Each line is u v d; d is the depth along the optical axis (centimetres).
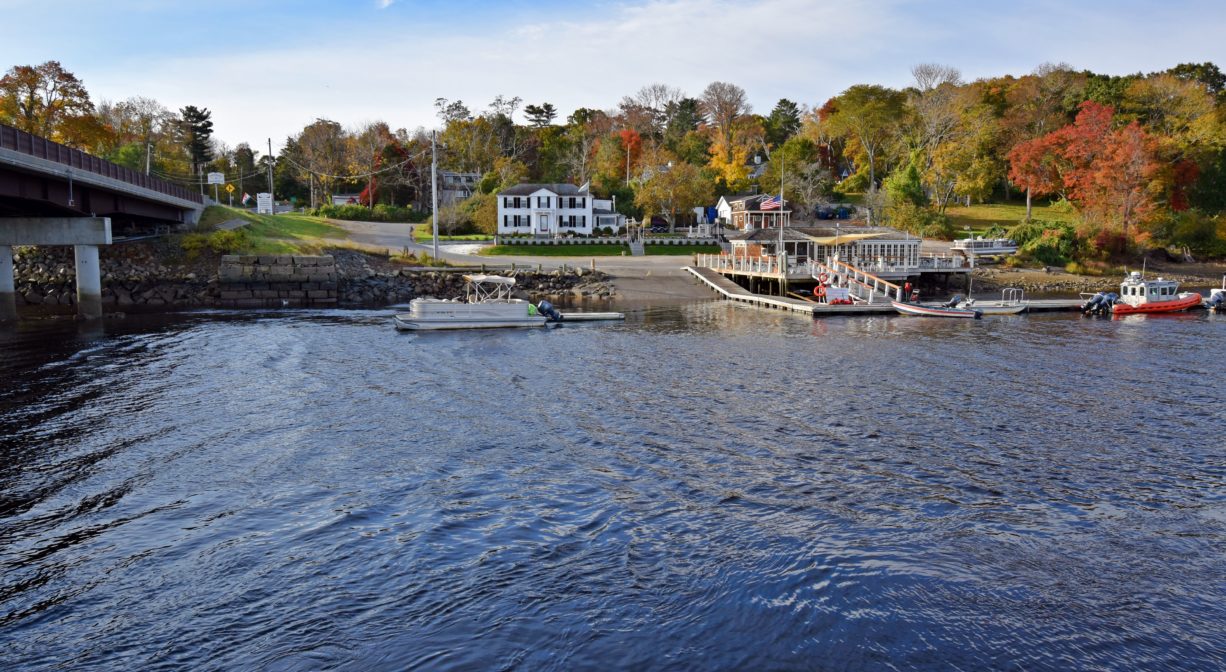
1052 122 12538
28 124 8206
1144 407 2728
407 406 2727
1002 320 5459
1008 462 2081
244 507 1723
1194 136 11000
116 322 5025
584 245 9462
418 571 1400
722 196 12525
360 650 1148
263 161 16900
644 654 1135
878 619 1236
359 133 16388
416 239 10025
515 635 1185
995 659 1134
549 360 3709
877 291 6662
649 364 3600
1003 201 13000
